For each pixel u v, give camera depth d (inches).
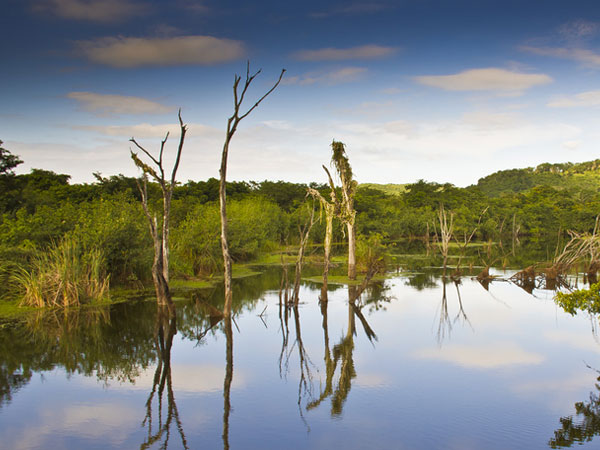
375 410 419.5
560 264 1263.5
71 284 814.5
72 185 2116.1
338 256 1863.9
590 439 362.6
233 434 375.9
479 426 386.0
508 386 472.7
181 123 727.7
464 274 1360.7
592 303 469.7
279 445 358.3
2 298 832.9
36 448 353.4
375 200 3964.1
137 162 738.2
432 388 468.8
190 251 1245.7
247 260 1699.1
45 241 963.3
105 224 940.0
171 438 368.8
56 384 478.9
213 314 762.2
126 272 1010.1
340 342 634.8
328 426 388.2
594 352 586.6
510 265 1596.9
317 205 2925.7
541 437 366.6
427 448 351.9
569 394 450.6
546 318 783.7
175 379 496.4
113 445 358.3
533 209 3521.2
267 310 835.4
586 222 3272.6
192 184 3024.1
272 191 3398.1
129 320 725.3
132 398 447.2
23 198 1482.5
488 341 637.9
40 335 644.7
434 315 804.0
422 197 4101.9
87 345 605.9
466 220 3309.5
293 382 489.4
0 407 425.1
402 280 1232.2
